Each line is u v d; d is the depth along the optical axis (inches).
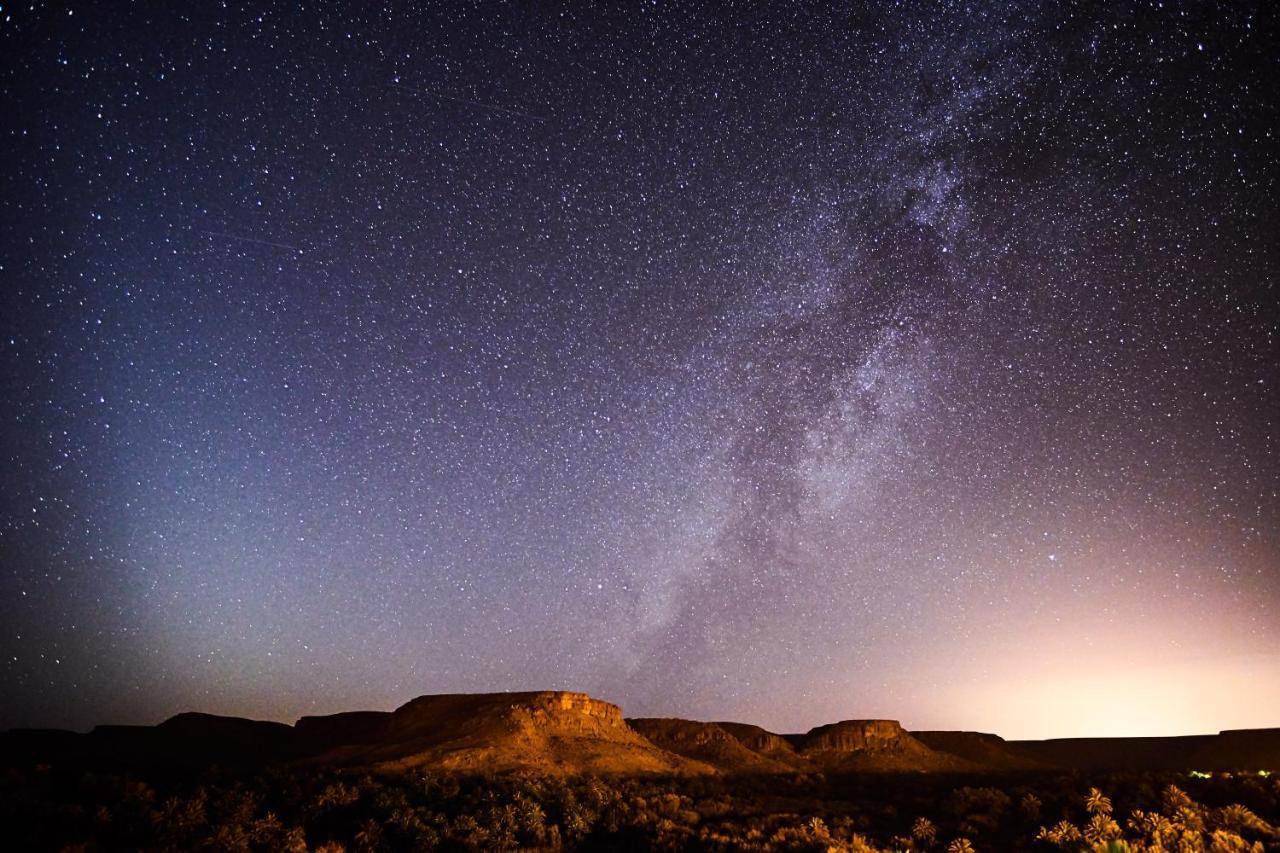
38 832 1087.0
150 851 1079.0
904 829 1483.8
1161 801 1498.5
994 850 1301.7
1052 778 2126.0
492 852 1280.8
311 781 1617.9
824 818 1579.7
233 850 1134.4
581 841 1423.5
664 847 1358.3
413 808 1471.5
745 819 1589.6
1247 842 1221.7
